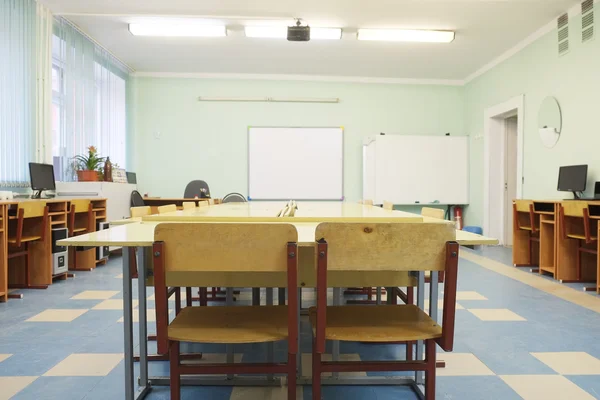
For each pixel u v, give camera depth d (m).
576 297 2.97
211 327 1.22
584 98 3.88
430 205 6.43
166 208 2.52
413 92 6.60
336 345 1.69
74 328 2.25
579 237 3.29
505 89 5.34
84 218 4.18
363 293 3.03
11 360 1.81
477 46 5.14
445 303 1.11
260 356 1.88
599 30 3.68
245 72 6.37
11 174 3.64
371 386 1.61
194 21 4.51
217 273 1.49
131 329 1.39
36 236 3.37
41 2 4.06
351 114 6.55
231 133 6.49
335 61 5.79
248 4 4.12
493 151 5.76
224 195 6.52
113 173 4.99
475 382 1.61
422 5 4.09
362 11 4.23
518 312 2.58
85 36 4.87
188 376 1.64
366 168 6.47
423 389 1.56
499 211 5.77
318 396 1.19
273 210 2.49
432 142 6.32
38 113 4.02
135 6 4.17
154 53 5.53
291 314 1.10
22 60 3.78
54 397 1.48
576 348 1.97
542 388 1.56
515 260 4.25
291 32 4.37
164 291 1.08
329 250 1.08
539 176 4.60
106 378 1.63
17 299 2.91
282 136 6.52
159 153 6.45
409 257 1.09
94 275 3.81
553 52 4.34
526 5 4.03
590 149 3.80
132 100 6.34
